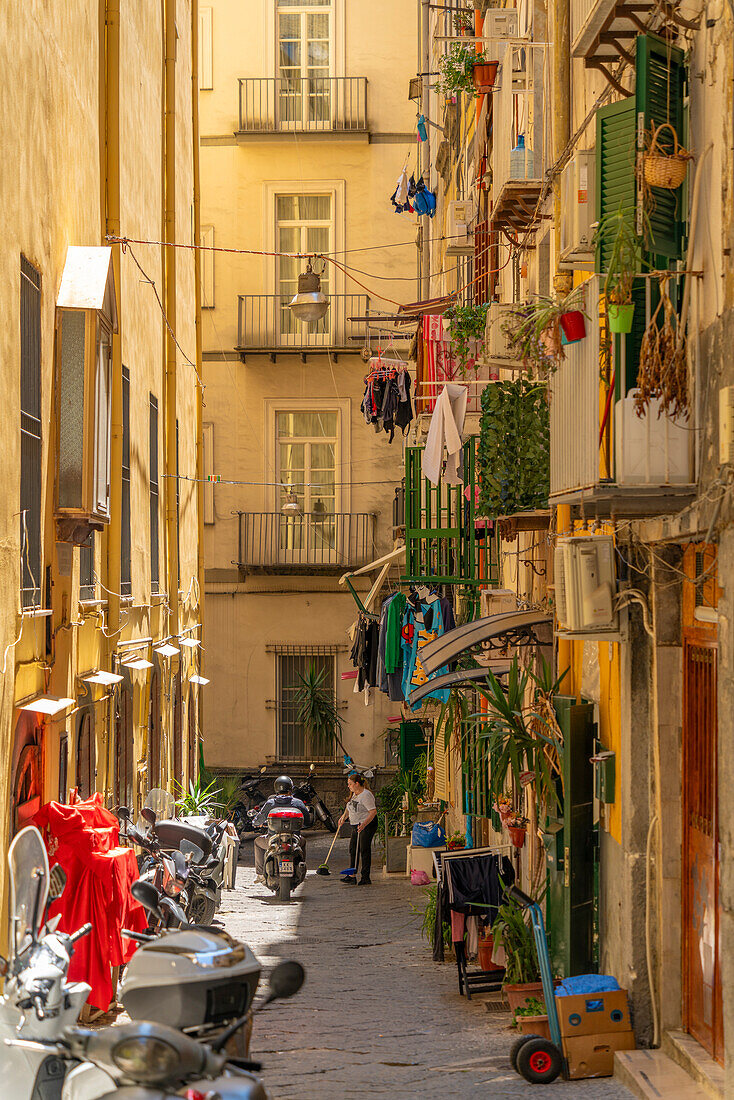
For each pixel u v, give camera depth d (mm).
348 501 33406
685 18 8000
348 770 25203
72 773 11773
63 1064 6211
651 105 7961
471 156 22469
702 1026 8703
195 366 25891
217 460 33438
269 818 20406
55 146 11211
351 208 34031
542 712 11547
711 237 7512
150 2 18625
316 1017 10898
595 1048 8859
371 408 24594
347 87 34000
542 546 13531
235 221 33969
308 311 20641
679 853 9250
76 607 11977
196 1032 5629
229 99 34062
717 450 7371
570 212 9227
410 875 21344
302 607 33031
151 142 18828
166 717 20234
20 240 9609
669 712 9312
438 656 12594
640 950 9305
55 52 11297
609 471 8078
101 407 11523
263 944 15203
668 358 7727
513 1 16484
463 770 16766
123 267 15719
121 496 15133
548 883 11109
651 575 9289
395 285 34000
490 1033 10156
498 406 13055
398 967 13516
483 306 16297
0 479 8812
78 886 9609
